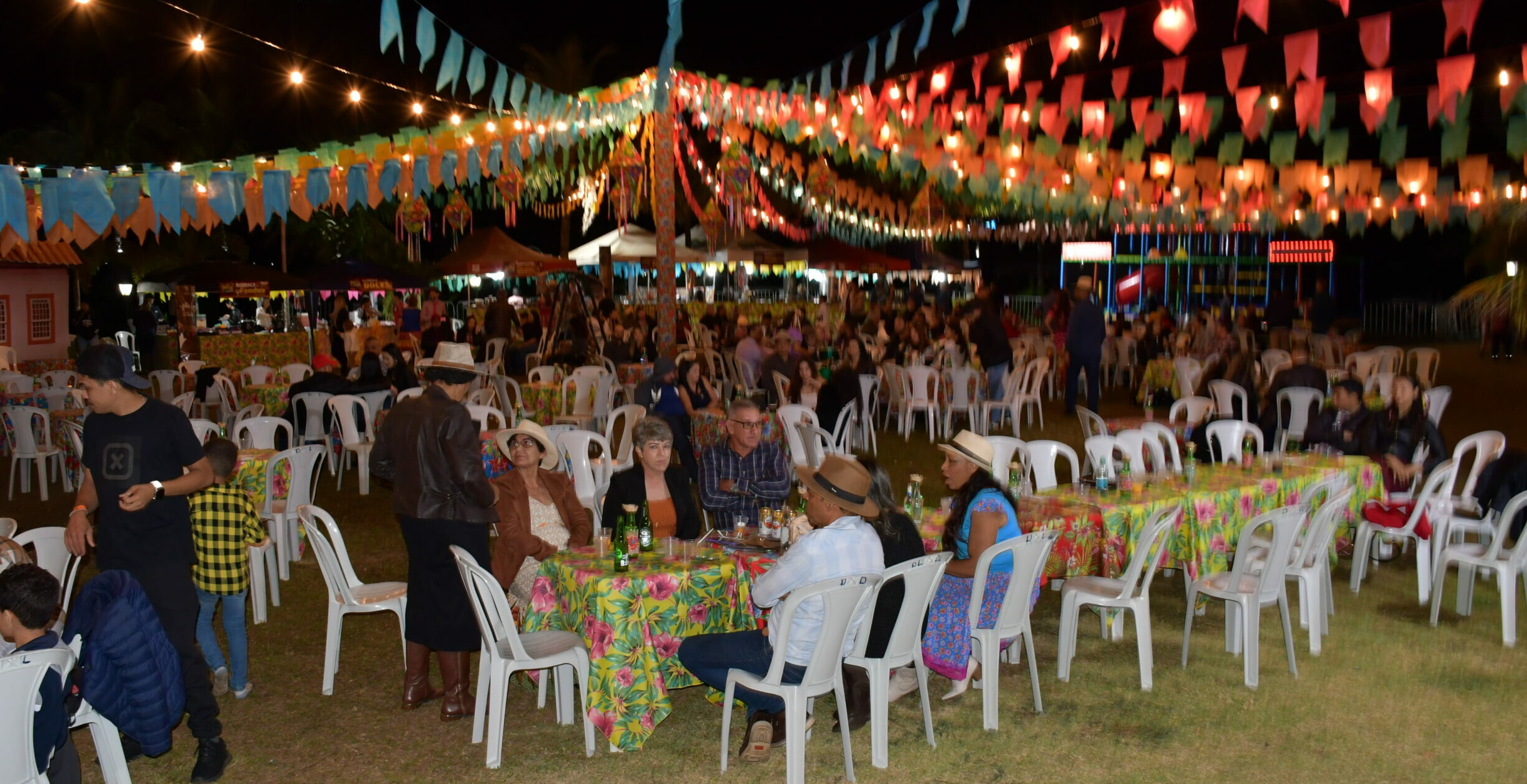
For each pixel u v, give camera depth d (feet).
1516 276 50.75
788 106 28.71
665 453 16.94
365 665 17.29
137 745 13.97
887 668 13.57
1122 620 18.37
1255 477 20.62
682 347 52.85
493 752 13.60
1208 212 39.78
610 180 56.03
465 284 94.58
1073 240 89.76
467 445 14.29
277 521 21.68
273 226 79.71
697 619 14.29
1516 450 20.86
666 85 29.89
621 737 13.61
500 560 15.90
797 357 39.47
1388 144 19.57
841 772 13.51
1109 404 50.14
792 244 76.59
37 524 26.48
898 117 27.07
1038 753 14.01
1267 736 14.48
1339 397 23.82
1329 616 19.43
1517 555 17.84
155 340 62.44
